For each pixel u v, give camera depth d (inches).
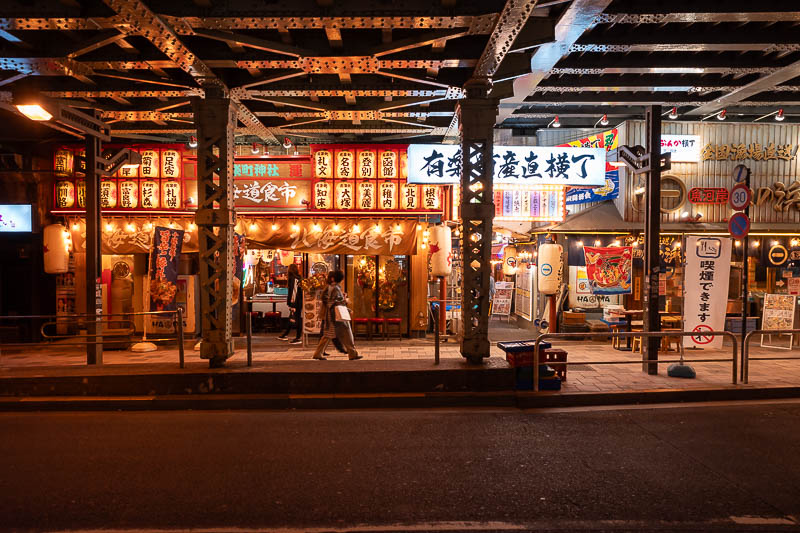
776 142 543.5
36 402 293.6
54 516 165.5
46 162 499.8
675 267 530.6
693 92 425.4
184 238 495.8
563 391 309.3
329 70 301.1
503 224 618.2
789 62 341.1
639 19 270.1
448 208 507.8
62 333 504.7
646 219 362.3
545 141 585.0
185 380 306.2
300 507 172.4
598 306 522.6
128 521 162.4
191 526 159.3
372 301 530.0
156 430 256.7
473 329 326.6
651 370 355.3
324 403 297.3
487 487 188.4
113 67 297.1
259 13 234.4
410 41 261.6
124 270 511.8
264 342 492.1
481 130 319.6
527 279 608.4
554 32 273.0
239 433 251.4
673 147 537.0
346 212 506.9
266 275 558.3
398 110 389.4
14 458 218.1
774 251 542.0
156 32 243.3
